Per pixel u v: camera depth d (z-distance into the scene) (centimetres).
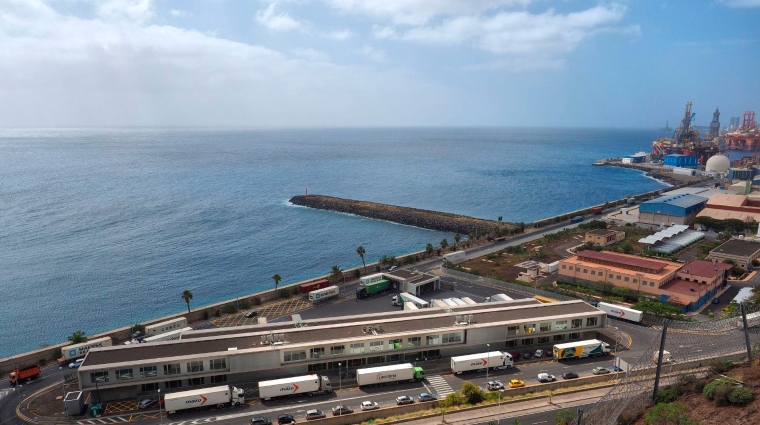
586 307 11575
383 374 9106
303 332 9956
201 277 18800
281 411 8344
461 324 10506
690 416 6594
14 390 9219
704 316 12588
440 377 9531
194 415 8250
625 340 11131
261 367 9306
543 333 10825
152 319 14300
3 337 13888
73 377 9731
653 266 14488
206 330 10312
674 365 8212
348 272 16925
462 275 16638
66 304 16112
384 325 10338
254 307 14125
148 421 8075
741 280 15575
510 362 9881
